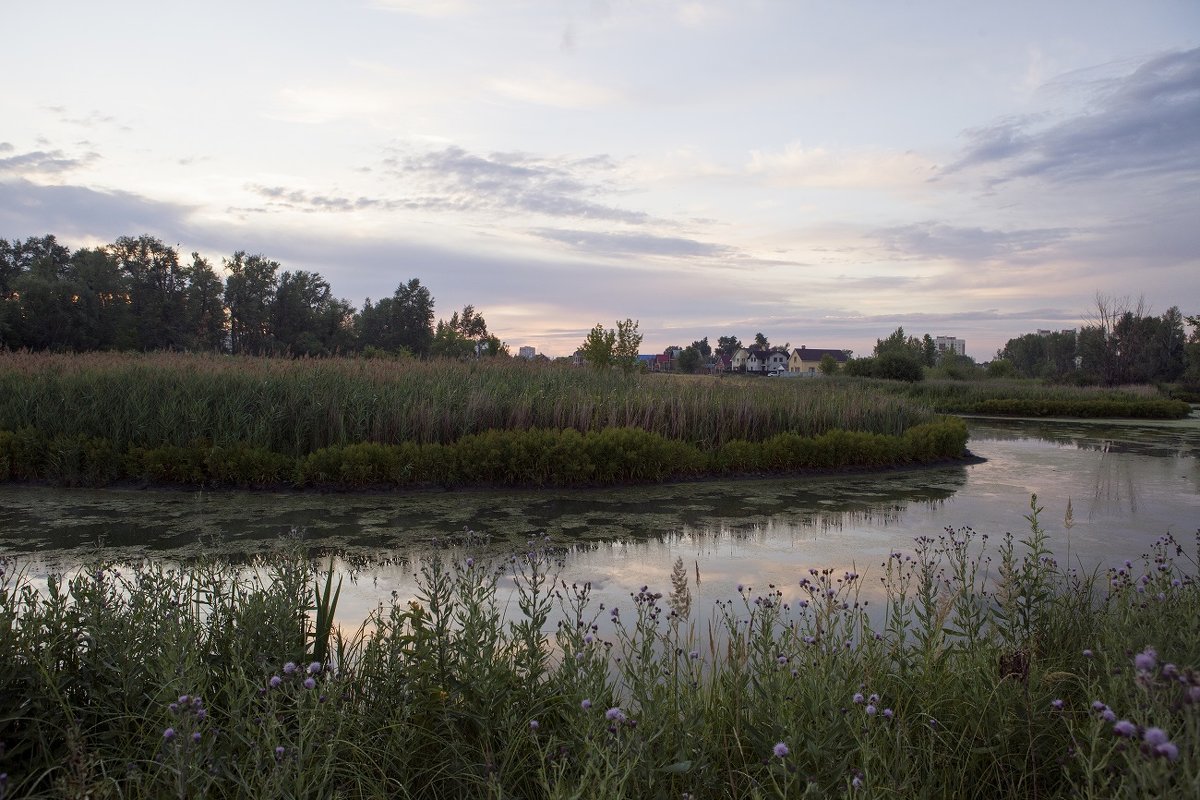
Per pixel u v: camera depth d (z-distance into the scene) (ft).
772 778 8.37
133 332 154.81
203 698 9.47
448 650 10.77
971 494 38.11
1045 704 10.31
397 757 9.20
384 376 47.39
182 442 37.47
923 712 9.98
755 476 43.27
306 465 35.50
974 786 9.43
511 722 9.73
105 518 28.78
